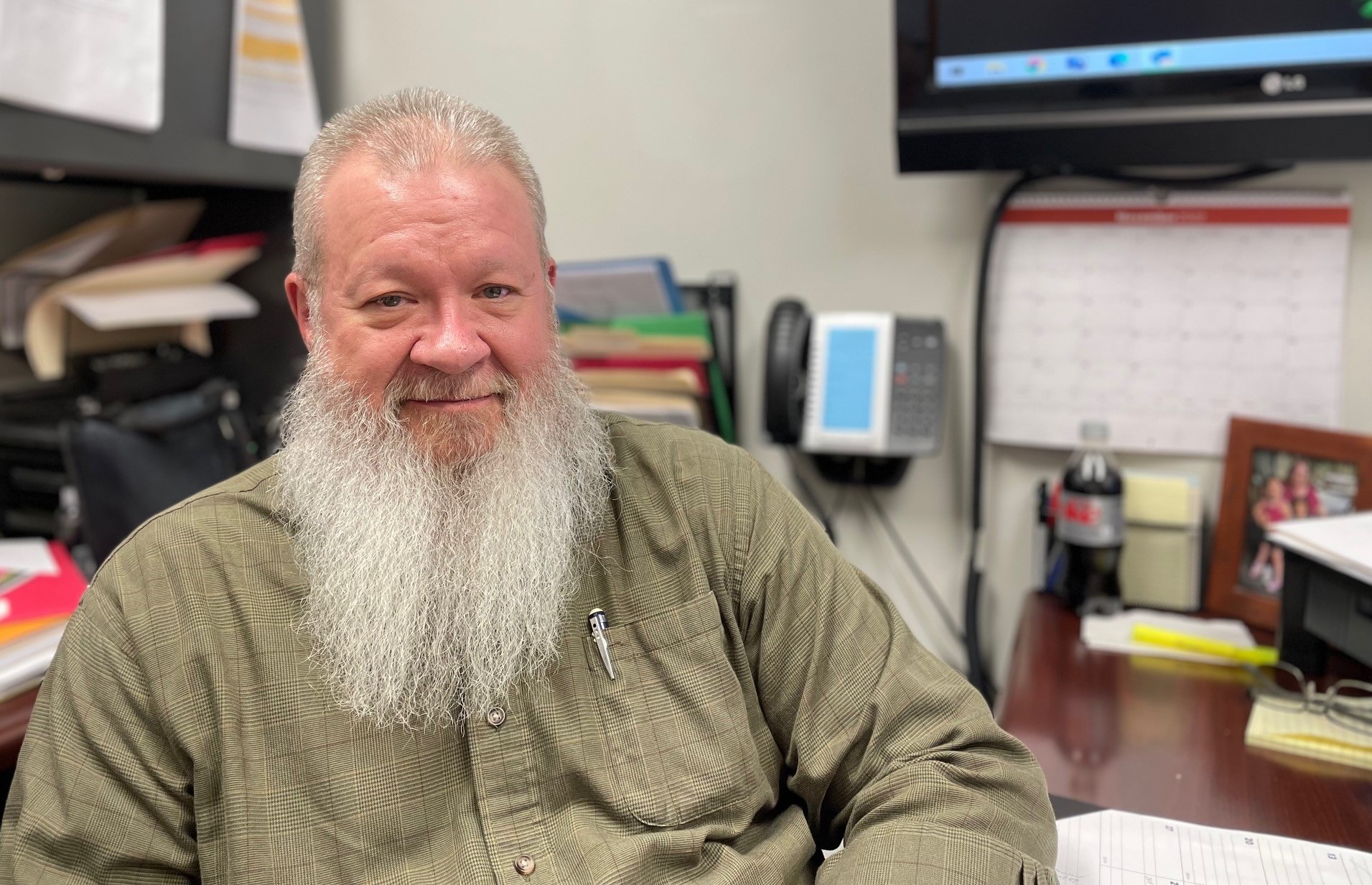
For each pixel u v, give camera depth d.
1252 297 1.27
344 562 0.77
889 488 1.49
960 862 0.67
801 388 1.41
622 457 0.88
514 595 0.77
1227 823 0.80
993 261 1.38
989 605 1.46
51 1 1.20
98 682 0.73
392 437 0.77
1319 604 1.04
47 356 1.58
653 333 1.34
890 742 0.77
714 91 1.49
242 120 1.51
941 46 1.22
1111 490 1.24
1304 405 1.26
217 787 0.73
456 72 1.62
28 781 0.72
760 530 0.84
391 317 0.75
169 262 1.58
